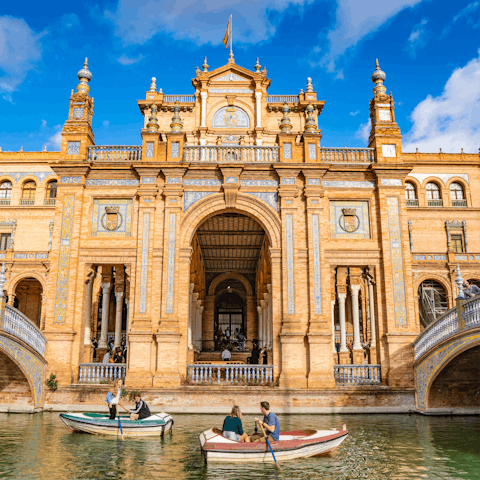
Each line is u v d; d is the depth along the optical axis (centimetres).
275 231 2117
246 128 3522
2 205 4084
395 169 2153
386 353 2017
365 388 1933
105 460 1148
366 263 2100
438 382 1853
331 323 2056
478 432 1502
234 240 2998
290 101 3691
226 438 1162
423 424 1650
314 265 2061
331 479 1009
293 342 1981
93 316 3778
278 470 1073
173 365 1945
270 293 2814
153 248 2075
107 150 2227
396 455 1207
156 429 1410
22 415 1800
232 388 1906
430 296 3538
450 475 1039
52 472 1047
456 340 1670
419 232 4022
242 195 2139
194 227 2119
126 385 1925
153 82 3669
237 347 3547
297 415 1845
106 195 2148
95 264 2152
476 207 4050
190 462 1134
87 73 2316
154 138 2188
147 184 2131
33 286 3894
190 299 2616
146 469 1074
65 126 2219
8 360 1777
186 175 2153
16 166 4238
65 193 2136
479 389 1903
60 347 1980
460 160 4172
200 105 3578
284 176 2145
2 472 1045
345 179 2178
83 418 1435
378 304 2067
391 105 2264
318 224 2097
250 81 3581
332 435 1216
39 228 4078
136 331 1975
